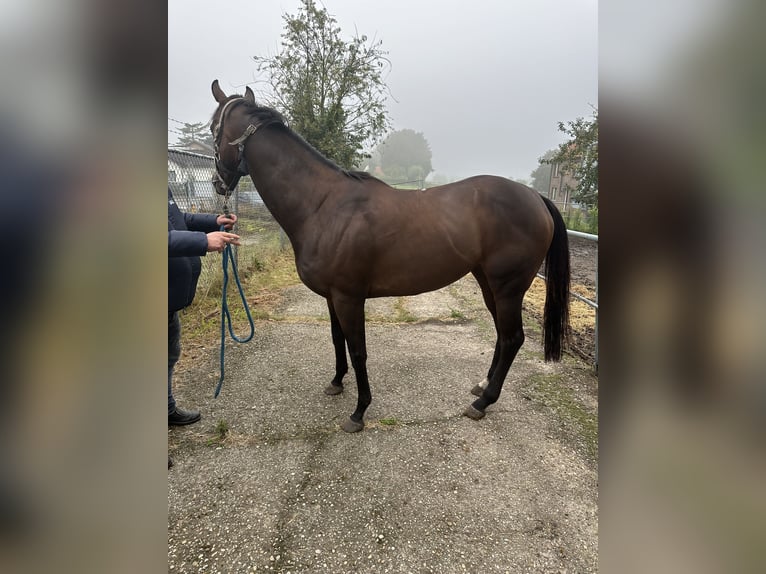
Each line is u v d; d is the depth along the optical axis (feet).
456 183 6.95
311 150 6.57
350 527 4.63
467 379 8.30
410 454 5.92
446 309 13.55
